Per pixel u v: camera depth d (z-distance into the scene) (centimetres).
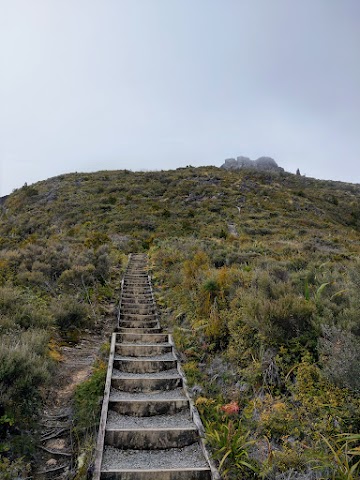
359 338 385
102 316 870
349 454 296
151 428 394
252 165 14350
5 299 655
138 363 575
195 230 3047
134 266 1619
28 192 4888
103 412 414
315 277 632
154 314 911
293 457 304
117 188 4841
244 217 3597
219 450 339
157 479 320
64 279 942
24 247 1384
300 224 3459
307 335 438
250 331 496
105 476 320
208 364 557
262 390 414
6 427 369
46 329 646
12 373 400
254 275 671
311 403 347
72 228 3100
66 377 528
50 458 366
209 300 700
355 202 5781
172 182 5284
